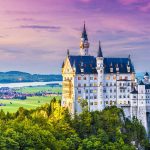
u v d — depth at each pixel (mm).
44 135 191875
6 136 174875
